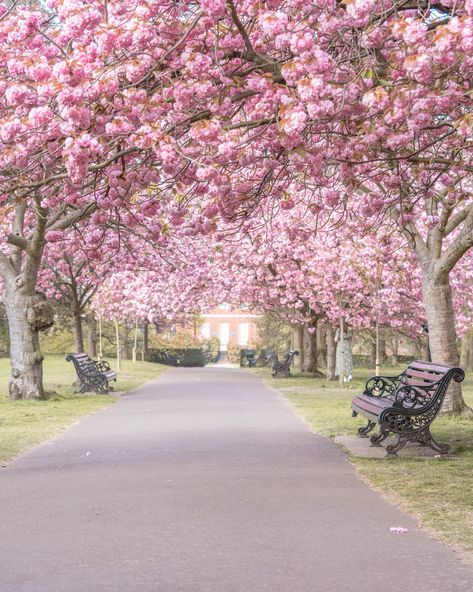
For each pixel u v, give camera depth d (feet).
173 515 24.61
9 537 22.22
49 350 201.26
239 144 27.55
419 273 103.91
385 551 20.15
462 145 31.89
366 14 23.32
